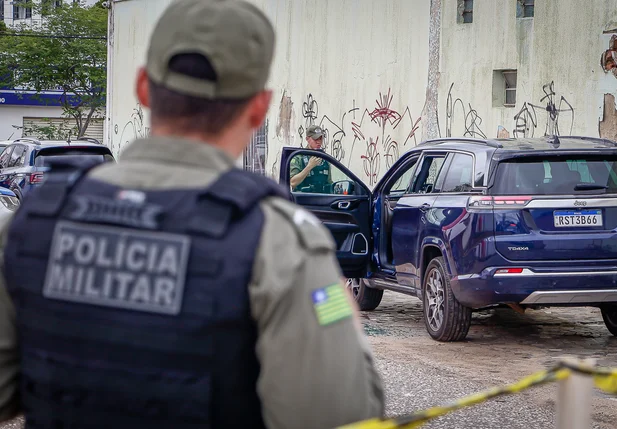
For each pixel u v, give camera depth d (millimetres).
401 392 7191
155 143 1943
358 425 1780
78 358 1829
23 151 19750
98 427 1826
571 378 1975
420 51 19859
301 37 23844
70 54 44281
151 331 1780
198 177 1886
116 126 34375
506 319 10898
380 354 8633
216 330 1764
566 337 9750
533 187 8703
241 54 1901
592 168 8867
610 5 15805
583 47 16281
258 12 1967
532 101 17266
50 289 1878
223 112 1935
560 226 8625
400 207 10281
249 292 1766
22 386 1956
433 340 9492
